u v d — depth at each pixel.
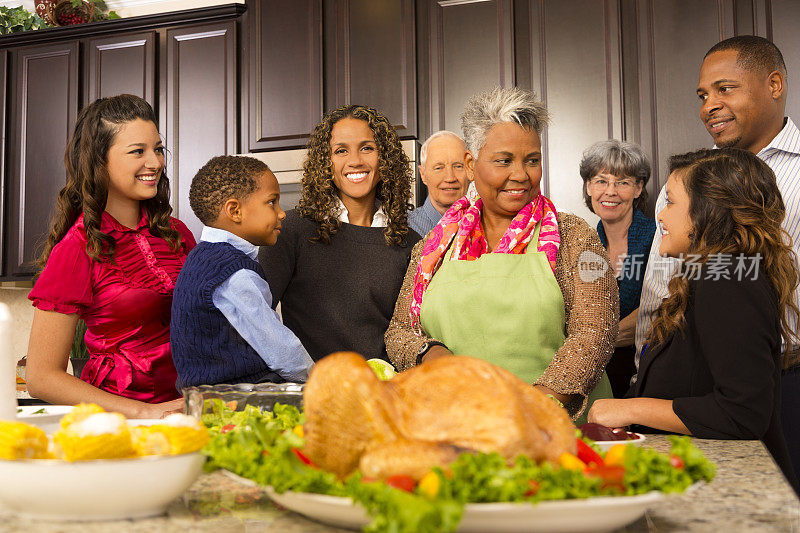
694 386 1.11
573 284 1.32
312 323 1.59
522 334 1.33
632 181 2.27
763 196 1.11
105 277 1.48
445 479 0.45
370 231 1.64
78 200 1.52
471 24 2.94
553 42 2.85
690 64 2.71
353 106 1.66
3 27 3.54
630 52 2.79
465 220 1.44
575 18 2.83
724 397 1.01
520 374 1.34
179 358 1.28
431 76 2.98
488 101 1.33
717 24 2.68
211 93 3.21
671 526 0.53
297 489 0.50
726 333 1.01
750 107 1.88
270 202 1.41
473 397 0.53
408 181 1.69
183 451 0.58
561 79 2.84
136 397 1.50
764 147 1.92
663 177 2.72
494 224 1.43
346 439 0.53
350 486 0.46
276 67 3.13
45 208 3.36
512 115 1.29
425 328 1.44
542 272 1.33
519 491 0.46
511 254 1.36
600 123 2.79
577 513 0.47
